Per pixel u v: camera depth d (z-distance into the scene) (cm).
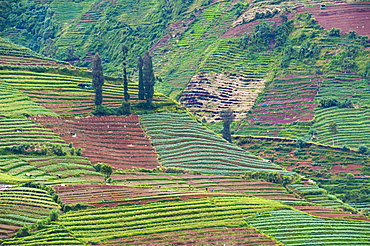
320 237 19088
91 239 16938
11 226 16862
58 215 17912
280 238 18712
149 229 18138
